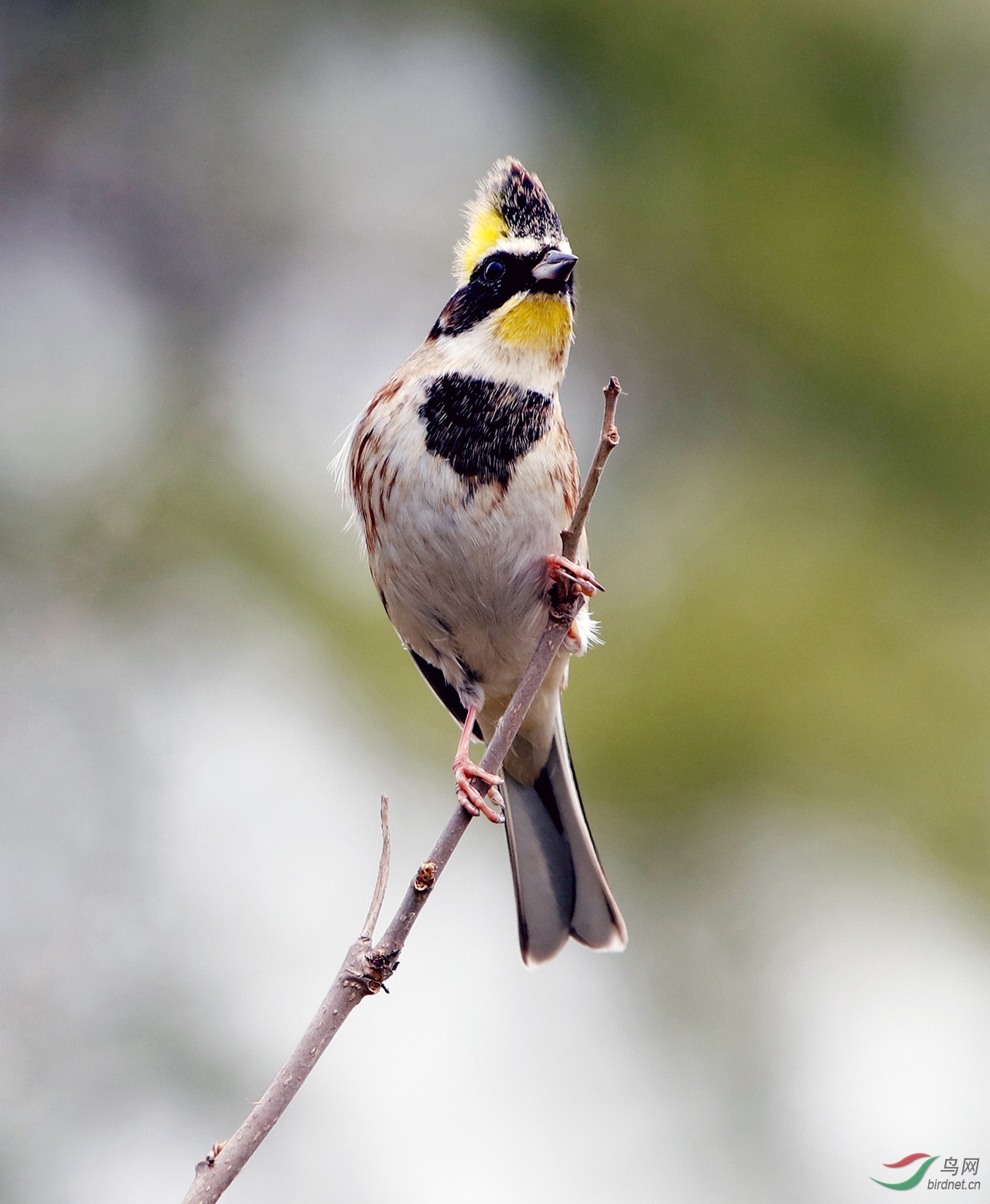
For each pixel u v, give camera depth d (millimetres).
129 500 13711
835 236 15547
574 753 13000
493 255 6672
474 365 6648
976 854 12828
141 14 17781
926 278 15477
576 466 6902
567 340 6691
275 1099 4441
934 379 15305
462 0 16609
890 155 16109
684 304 15562
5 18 17469
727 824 12914
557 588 6633
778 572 14227
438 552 6727
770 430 15367
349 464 7109
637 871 12805
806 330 15367
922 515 15031
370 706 13000
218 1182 4309
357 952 4664
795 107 16109
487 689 7395
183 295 17375
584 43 16359
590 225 15641
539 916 7281
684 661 13336
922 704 13422
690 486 15250
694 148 15875
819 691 13250
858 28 16047
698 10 16172
